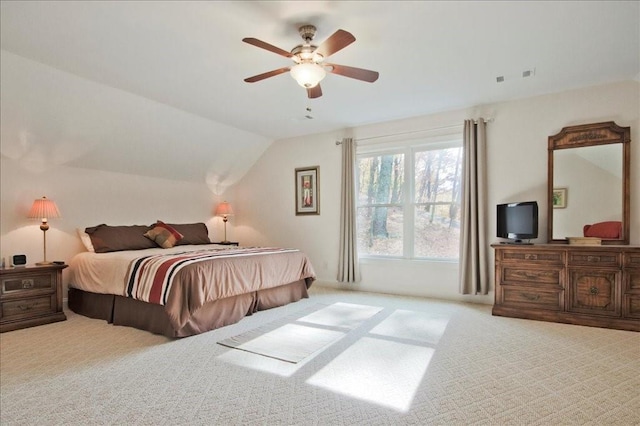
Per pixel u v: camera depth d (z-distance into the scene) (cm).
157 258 344
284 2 225
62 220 430
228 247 504
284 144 596
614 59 312
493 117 427
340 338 307
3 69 305
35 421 182
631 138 361
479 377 230
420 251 482
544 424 178
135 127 435
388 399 203
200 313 325
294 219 584
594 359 258
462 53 299
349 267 515
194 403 199
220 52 292
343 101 419
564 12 238
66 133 394
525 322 351
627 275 325
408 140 485
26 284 350
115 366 250
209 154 551
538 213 400
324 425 178
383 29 259
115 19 242
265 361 258
